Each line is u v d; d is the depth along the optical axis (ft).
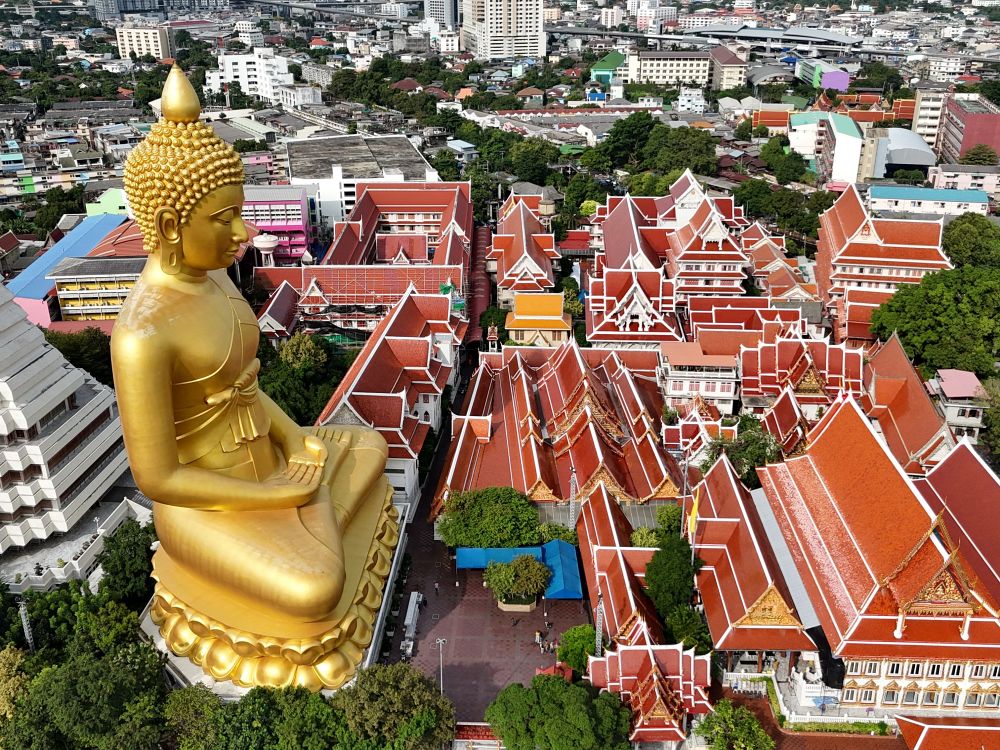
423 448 356.38
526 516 295.48
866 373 383.45
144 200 194.29
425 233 598.75
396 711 213.46
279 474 228.43
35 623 244.22
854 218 468.75
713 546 263.90
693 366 376.07
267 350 418.10
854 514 250.78
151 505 302.45
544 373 388.37
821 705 236.22
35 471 272.72
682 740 221.05
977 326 409.49
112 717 212.43
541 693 220.23
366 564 240.32
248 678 221.87
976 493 276.00
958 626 226.99
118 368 195.00
